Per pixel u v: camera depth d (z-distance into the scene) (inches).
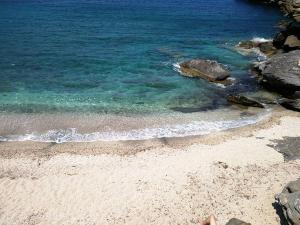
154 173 837.8
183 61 1605.6
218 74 1403.8
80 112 1141.7
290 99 1227.9
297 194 691.4
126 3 3206.2
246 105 1206.9
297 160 890.1
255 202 743.1
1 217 698.8
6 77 1382.9
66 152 922.7
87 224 689.0
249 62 1615.4
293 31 1679.4
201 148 950.4
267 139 994.1
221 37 2108.8
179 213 715.4
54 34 1995.6
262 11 3105.3
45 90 1289.4
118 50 1752.0
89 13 2652.6
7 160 880.9
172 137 1008.2
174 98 1258.6
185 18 2640.3
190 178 819.4
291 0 2967.5
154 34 2096.5
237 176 825.5
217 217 703.7
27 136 997.8
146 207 731.4
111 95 1269.7
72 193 767.7
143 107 1187.9
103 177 820.6
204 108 1191.6
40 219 698.2
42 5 2908.5
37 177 816.3
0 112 1122.7
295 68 1295.5
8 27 2107.5
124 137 1003.9
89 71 1475.1
